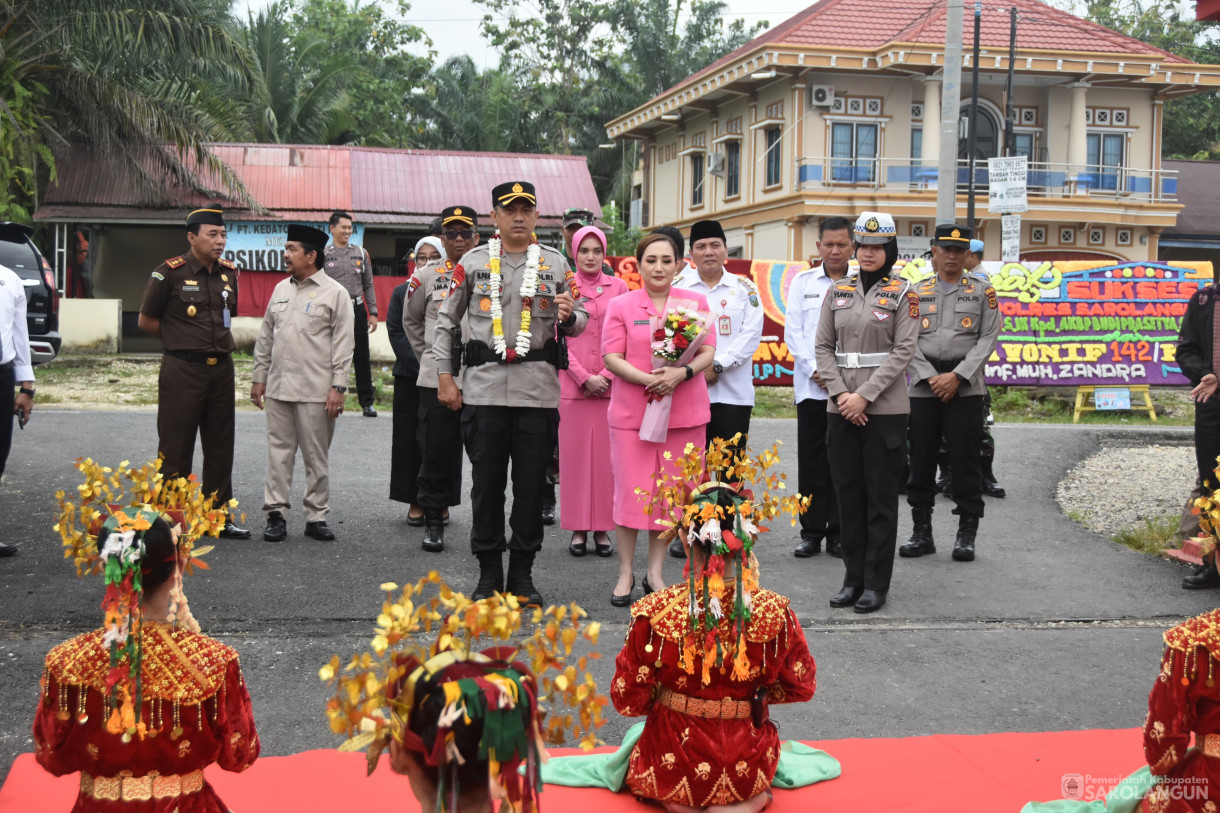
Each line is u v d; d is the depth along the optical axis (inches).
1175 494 383.2
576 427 278.4
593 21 1492.4
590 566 277.7
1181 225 1162.0
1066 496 383.6
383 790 151.0
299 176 891.4
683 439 245.4
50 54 729.6
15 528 282.7
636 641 140.9
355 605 235.9
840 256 290.5
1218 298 279.7
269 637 214.8
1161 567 292.2
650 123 1239.5
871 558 246.4
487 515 238.2
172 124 794.2
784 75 987.9
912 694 197.9
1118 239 1082.7
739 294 289.0
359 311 482.6
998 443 473.1
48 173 837.2
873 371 243.0
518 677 90.0
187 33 735.1
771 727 146.8
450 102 1423.5
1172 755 126.9
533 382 235.0
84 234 920.3
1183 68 1047.0
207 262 277.1
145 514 112.3
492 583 240.1
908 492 304.2
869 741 173.8
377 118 1380.4
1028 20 1047.6
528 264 237.0
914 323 242.4
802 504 143.8
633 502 241.3
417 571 263.3
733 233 1115.3
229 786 150.9
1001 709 191.8
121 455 372.5
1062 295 619.8
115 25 708.0
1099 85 1058.7
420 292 294.7
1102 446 484.7
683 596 140.3
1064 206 1033.5
